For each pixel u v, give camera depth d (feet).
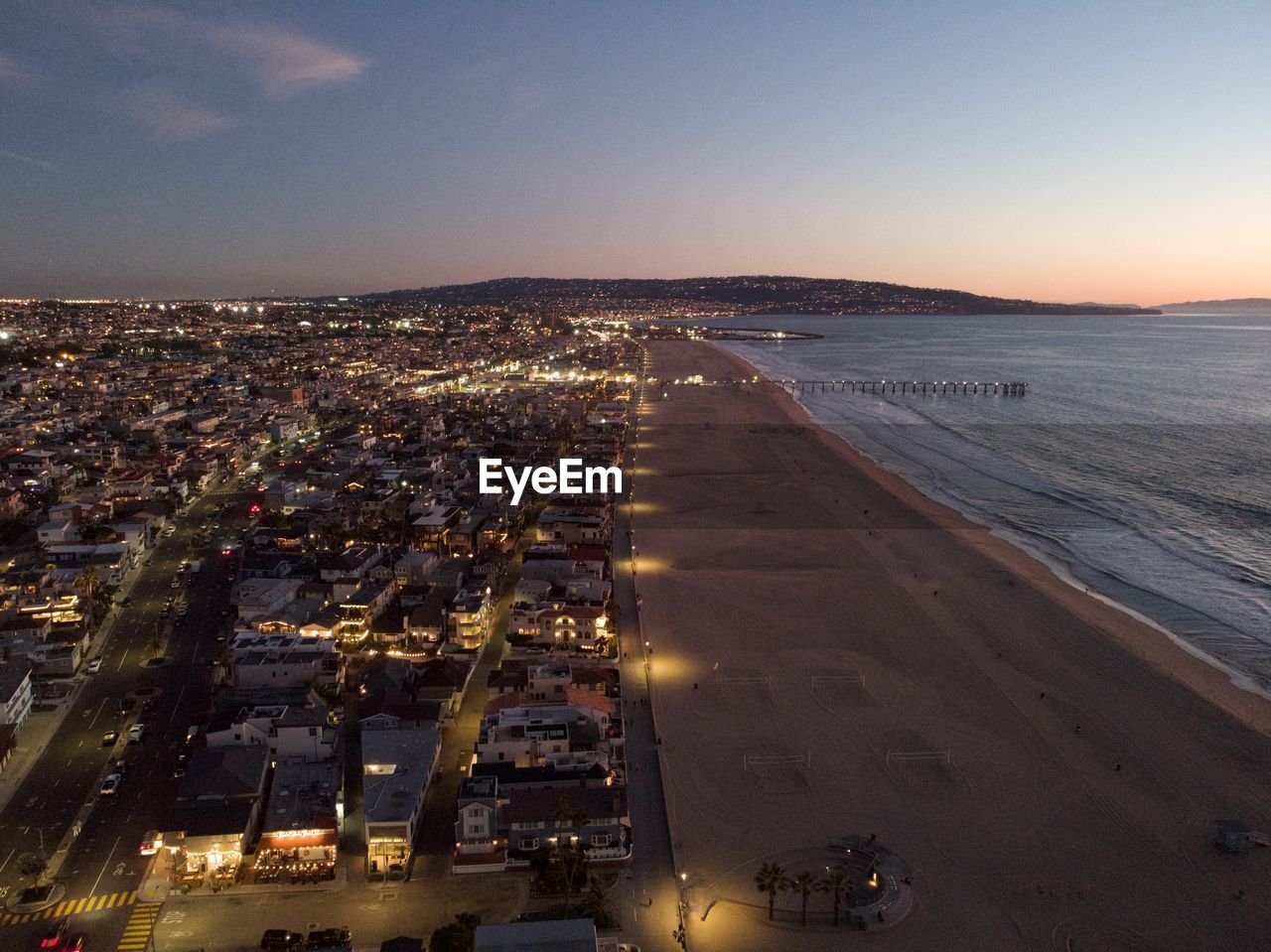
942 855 304.71
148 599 538.47
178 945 257.14
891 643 480.64
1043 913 276.82
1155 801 337.11
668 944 262.47
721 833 316.19
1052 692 424.46
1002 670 447.83
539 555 596.29
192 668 440.04
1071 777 352.08
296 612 481.87
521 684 411.95
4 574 534.78
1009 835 315.78
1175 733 387.75
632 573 599.57
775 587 570.87
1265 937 267.39
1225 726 394.11
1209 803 336.49
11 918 266.77
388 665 431.02
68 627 464.24
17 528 654.53
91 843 303.07
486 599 503.20
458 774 347.97
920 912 276.41
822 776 351.67
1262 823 323.37
